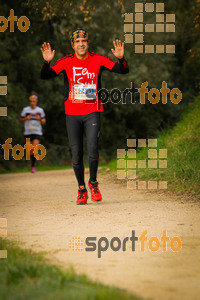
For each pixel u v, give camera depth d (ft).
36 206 33.19
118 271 16.51
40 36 108.78
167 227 24.61
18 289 13.34
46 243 21.13
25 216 28.73
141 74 118.73
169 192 37.93
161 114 132.26
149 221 26.27
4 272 15.06
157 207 31.17
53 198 37.78
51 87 121.39
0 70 112.47
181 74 120.57
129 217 27.61
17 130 108.58
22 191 43.55
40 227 25.07
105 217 27.78
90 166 33.91
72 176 58.54
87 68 32.68
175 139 52.95
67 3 53.47
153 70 120.06
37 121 70.08
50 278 14.35
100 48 100.94
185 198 34.73
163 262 17.90
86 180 50.65
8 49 115.44
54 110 128.57
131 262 17.90
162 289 14.32
